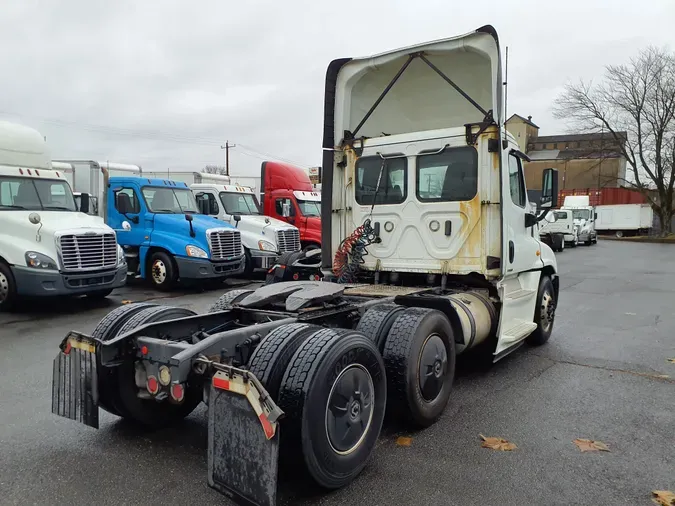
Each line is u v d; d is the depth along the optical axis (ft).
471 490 10.64
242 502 9.04
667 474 11.37
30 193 32.42
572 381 18.07
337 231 20.98
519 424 14.20
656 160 143.23
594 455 12.28
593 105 147.02
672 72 138.31
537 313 22.63
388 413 13.33
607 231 162.50
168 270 38.93
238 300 16.76
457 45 17.75
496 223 17.70
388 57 19.39
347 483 10.77
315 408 9.69
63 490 10.55
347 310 14.69
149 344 11.82
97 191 47.88
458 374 18.89
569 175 229.66
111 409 12.85
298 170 56.80
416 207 18.93
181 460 11.94
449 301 15.31
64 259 29.32
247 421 8.96
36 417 14.38
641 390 17.11
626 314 31.55
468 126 17.87
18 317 28.84
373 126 21.58
